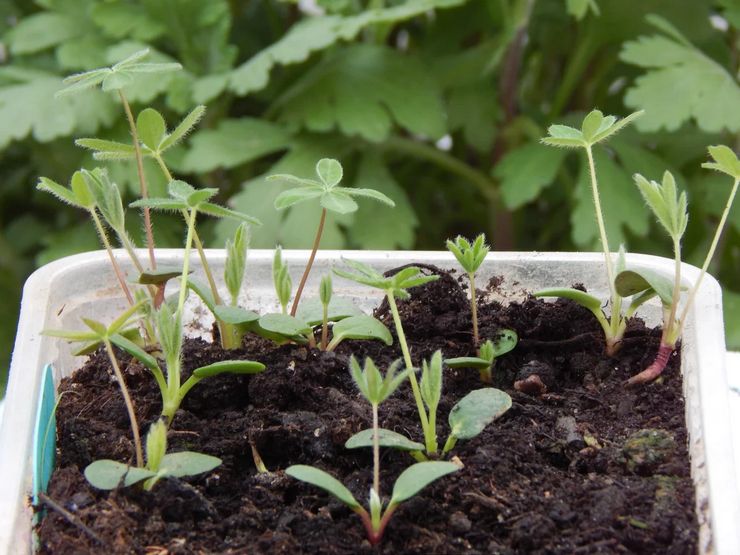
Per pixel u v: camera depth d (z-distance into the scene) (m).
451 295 0.54
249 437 0.49
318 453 0.49
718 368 0.49
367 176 0.80
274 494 0.48
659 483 0.47
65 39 0.84
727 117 0.69
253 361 0.50
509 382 0.52
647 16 0.75
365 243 0.76
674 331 0.51
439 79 0.85
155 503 0.47
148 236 0.53
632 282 0.51
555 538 0.46
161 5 0.82
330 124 0.77
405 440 0.47
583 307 0.53
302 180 0.50
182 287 0.50
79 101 0.77
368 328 0.51
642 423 0.50
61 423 0.50
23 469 0.47
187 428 0.50
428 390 0.48
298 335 0.51
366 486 0.48
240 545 0.46
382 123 0.76
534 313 0.53
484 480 0.47
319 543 0.46
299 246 0.73
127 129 0.81
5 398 0.49
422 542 0.46
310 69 0.86
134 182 0.78
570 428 0.49
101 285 0.55
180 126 0.52
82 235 0.84
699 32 0.82
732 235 0.86
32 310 0.52
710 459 0.47
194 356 0.52
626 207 0.73
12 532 0.46
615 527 0.46
